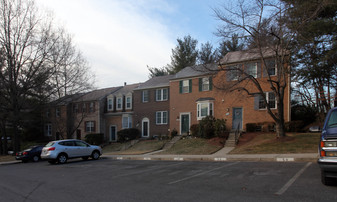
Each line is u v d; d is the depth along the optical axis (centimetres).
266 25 1734
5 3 2478
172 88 3056
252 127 2331
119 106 3703
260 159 1351
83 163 1734
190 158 1611
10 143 3959
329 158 653
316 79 2066
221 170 1074
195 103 2831
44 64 2652
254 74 2273
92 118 3841
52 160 1806
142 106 3356
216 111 2639
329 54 1678
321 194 624
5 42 2472
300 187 702
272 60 2042
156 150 2367
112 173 1181
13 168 1702
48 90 2673
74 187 899
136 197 709
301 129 2117
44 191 859
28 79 2581
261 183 782
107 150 2983
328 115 745
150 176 1038
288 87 2242
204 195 686
